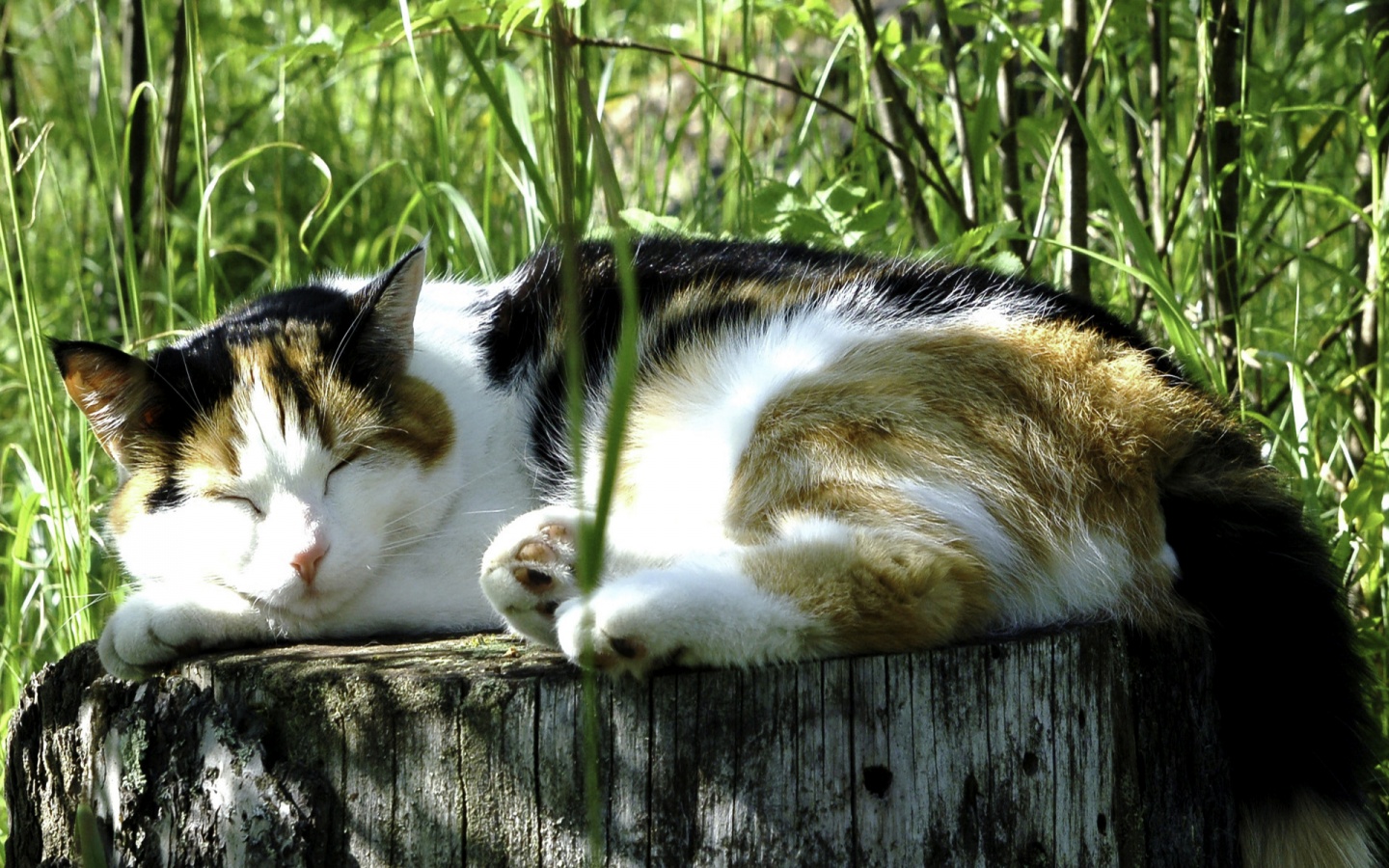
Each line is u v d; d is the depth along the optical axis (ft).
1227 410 9.23
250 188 13.92
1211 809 8.22
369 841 7.08
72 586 10.90
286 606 8.35
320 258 18.03
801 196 11.95
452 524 9.29
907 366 8.68
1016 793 7.18
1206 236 13.09
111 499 10.14
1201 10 12.06
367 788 7.07
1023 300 9.50
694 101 13.58
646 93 21.01
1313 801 8.11
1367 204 13.32
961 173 14.70
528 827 6.88
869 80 14.57
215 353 9.15
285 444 8.59
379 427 8.92
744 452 8.59
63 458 11.08
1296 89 15.96
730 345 9.23
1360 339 12.73
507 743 6.86
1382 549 10.68
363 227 17.30
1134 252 11.71
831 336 8.98
